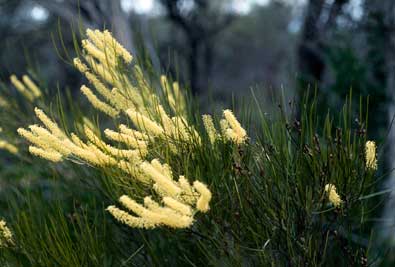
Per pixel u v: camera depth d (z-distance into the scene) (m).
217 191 0.86
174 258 0.95
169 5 4.71
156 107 0.89
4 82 1.25
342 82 2.00
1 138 1.20
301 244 0.87
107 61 0.90
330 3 2.60
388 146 1.74
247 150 0.90
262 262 0.86
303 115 0.88
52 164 1.09
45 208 0.97
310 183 0.88
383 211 1.32
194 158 0.88
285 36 5.72
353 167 0.87
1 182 1.14
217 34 5.48
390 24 2.23
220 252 0.87
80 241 0.87
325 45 2.48
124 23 1.95
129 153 0.84
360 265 0.91
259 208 0.87
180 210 0.74
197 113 0.93
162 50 4.54
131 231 0.99
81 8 2.18
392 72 2.05
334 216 0.89
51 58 3.86
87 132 0.86
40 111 0.87
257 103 0.90
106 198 1.03
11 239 0.89
